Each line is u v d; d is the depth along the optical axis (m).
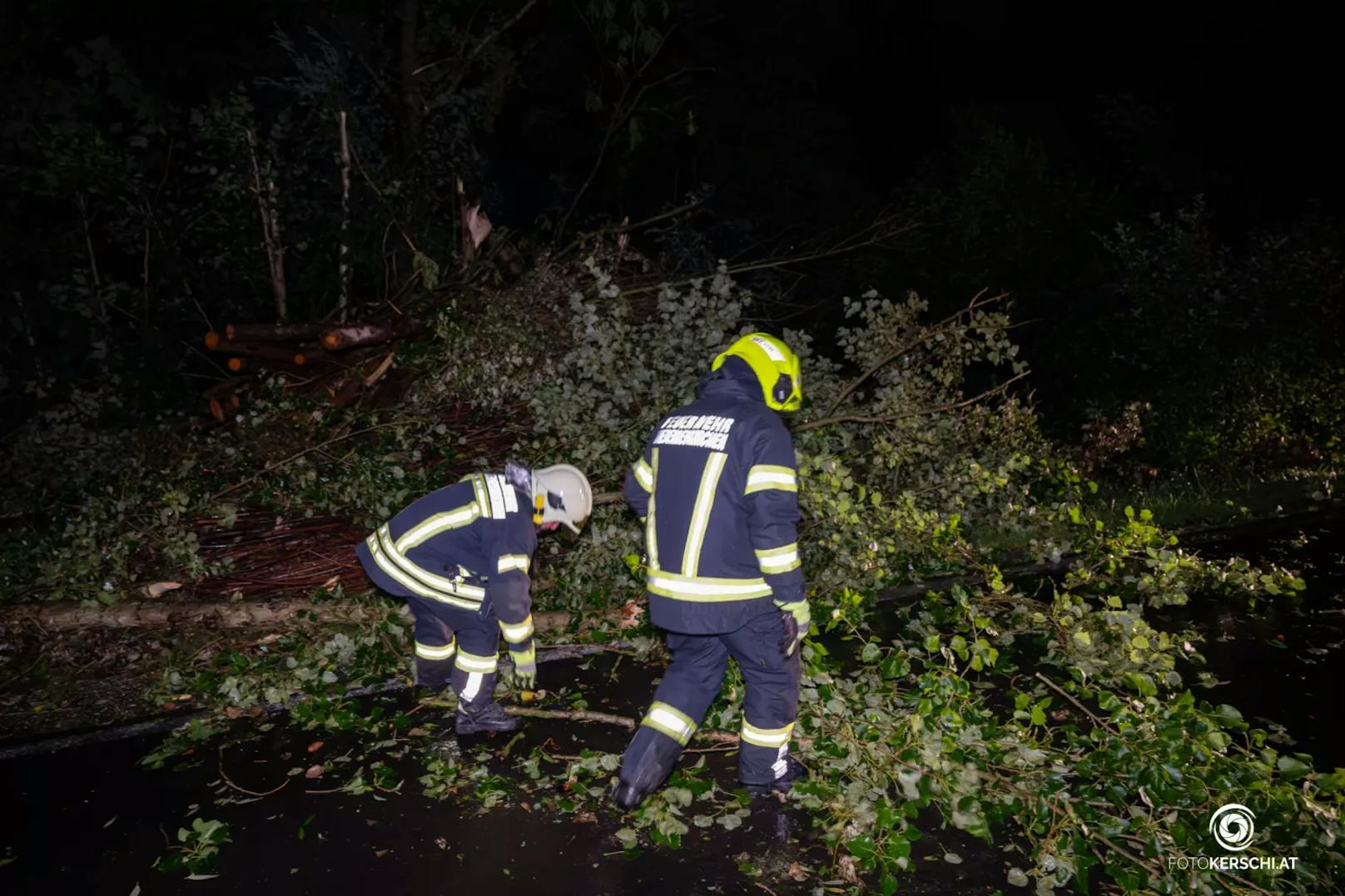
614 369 6.89
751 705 3.58
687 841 3.39
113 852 3.37
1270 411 9.32
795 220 15.02
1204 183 15.19
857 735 3.91
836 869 3.23
